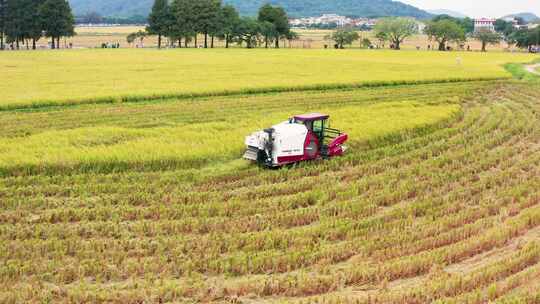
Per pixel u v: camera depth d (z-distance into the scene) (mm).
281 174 22469
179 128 31000
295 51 127062
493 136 31078
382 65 81750
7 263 14086
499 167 24344
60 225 16812
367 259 14711
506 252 15406
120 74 62500
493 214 18359
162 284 13234
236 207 18422
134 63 79375
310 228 16516
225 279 13695
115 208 18281
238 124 32156
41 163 22953
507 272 14016
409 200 19984
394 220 17375
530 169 23906
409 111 37688
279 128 24016
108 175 22281
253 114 37188
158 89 48125
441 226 16859
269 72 66625
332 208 18234
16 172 22484
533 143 29641
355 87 56250
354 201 19219
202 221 16875
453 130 32156
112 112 38219
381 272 13766
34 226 16500
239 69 70500
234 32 146125
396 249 15070
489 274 13609
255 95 48781
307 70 70375
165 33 141750
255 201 19016
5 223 17078
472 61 99000
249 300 12789
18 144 26312
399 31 162750
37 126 32812
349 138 28844
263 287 13016
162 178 21984
